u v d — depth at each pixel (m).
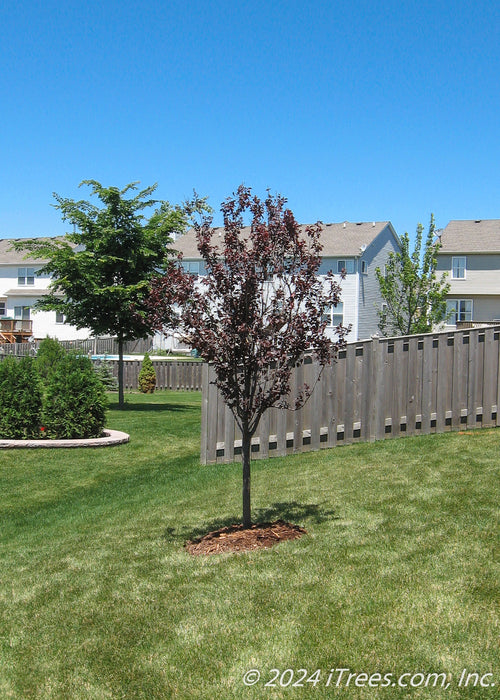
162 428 13.69
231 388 6.19
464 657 3.74
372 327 41.69
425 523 5.88
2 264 52.03
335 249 39.91
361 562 5.14
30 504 8.78
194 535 6.52
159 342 47.91
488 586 4.50
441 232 40.25
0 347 39.78
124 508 8.05
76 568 5.94
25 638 4.67
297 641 4.09
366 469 8.20
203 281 6.05
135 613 4.77
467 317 38.47
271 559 5.42
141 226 18.50
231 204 6.19
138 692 3.82
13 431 11.90
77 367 12.45
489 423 10.39
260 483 8.34
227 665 3.95
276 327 5.99
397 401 10.15
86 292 18.25
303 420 10.04
